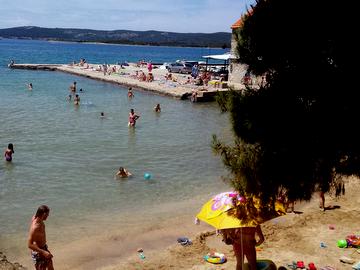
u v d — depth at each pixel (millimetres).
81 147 23547
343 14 6117
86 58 146125
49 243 12297
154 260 11031
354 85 6285
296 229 12422
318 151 6559
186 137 26953
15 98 41750
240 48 7055
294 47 6473
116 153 22594
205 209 8453
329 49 6367
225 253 11289
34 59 121812
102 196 16281
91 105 39188
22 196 15914
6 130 27078
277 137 6664
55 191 16594
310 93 6586
